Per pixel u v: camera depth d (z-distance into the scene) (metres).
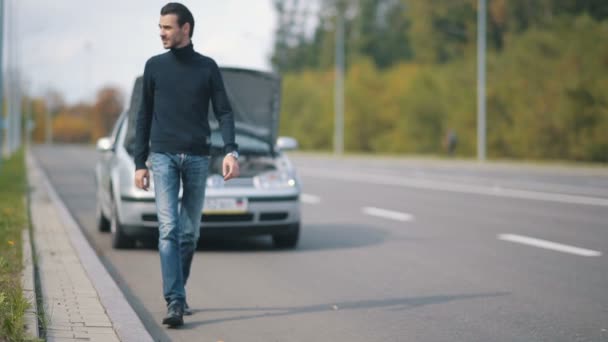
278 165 12.43
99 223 13.96
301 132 81.00
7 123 56.72
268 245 12.50
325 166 41.56
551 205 18.70
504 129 51.31
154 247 12.18
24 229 12.48
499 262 10.66
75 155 64.88
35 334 6.03
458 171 35.72
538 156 47.88
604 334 6.85
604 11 63.12
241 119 13.41
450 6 73.56
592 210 17.48
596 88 44.56
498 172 34.78
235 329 7.09
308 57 124.12
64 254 10.48
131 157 11.86
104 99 145.25
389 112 71.38
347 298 8.44
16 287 7.65
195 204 7.18
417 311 7.79
